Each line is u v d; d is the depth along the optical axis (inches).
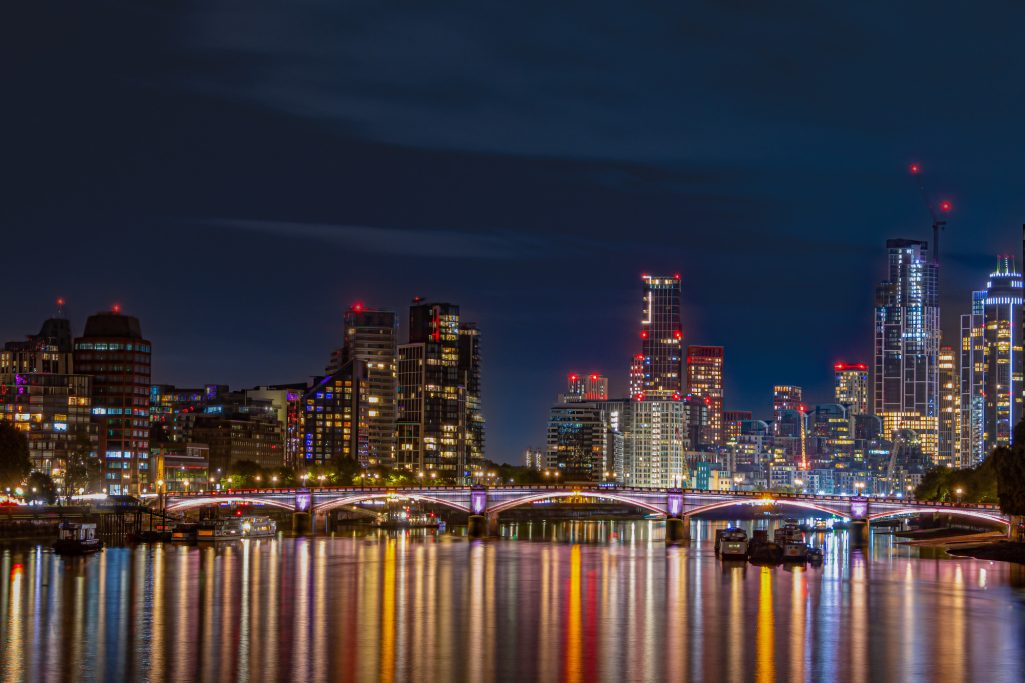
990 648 7691.9
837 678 6850.4
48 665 7042.3
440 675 6850.4
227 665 7052.2
